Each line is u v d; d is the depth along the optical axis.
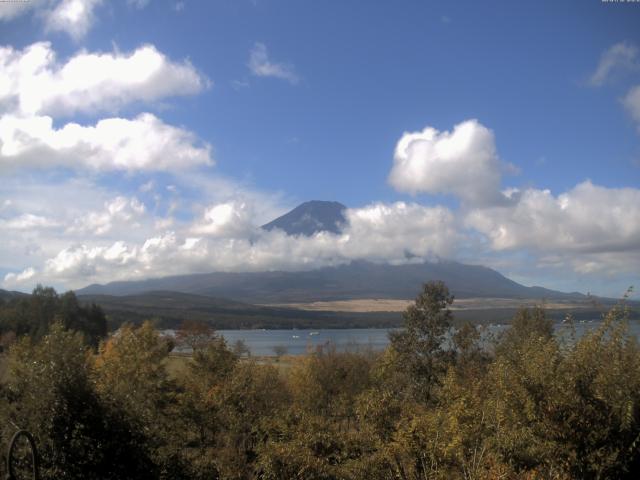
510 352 13.48
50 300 87.12
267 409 28.98
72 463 14.84
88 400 15.40
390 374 34.06
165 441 18.91
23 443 14.27
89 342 64.88
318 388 38.19
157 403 24.80
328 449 17.97
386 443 16.25
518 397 11.14
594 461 10.36
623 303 11.39
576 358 11.02
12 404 14.91
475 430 13.95
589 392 10.62
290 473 17.62
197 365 34.56
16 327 79.56
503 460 12.01
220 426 25.91
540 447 10.93
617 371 10.53
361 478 15.86
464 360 37.62
